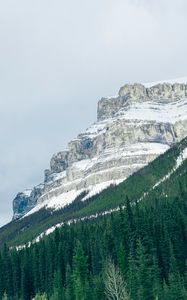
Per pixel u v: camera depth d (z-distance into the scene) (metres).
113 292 185.25
